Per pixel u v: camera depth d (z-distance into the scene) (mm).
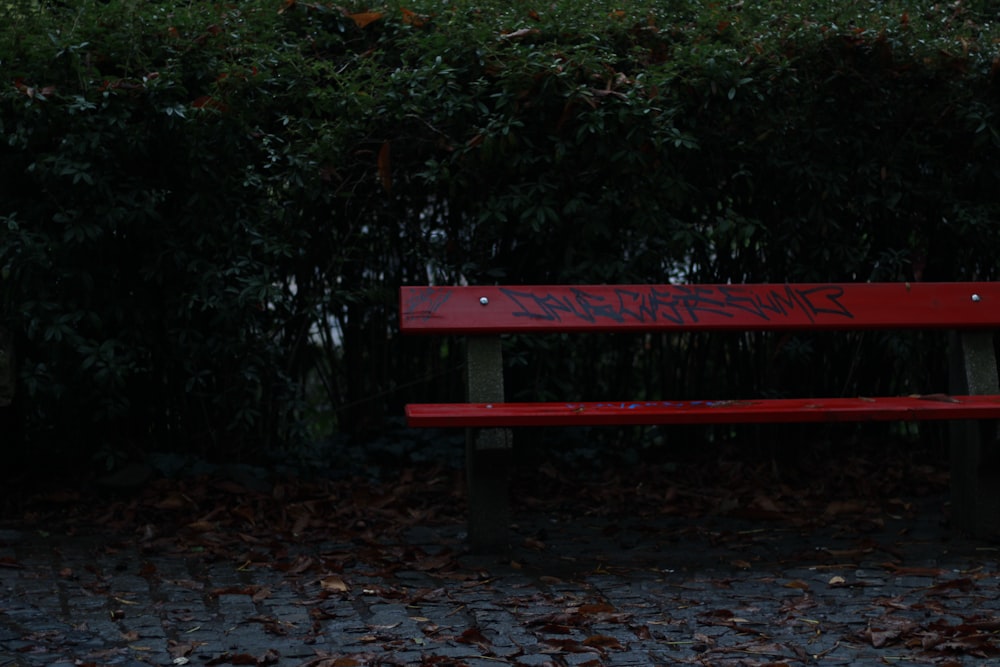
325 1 5406
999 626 3336
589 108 4961
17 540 4367
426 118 5125
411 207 5492
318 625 3377
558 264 5520
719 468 5625
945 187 5477
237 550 4305
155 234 4906
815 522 4809
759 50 5152
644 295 4574
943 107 5402
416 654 3121
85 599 3621
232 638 3256
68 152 4605
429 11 5289
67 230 4633
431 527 4758
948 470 5672
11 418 5270
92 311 4871
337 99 5031
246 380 5168
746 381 5844
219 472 5109
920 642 3232
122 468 5043
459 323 4414
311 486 5137
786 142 5355
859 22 5320
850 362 5875
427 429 5785
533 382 5594
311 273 5520
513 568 4082
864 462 5656
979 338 4664
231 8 5043
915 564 4148
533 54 4930
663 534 4648
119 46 4766
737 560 4215
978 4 5930
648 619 3480
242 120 4785
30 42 4633
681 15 5570
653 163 5105
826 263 5602
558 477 5453
